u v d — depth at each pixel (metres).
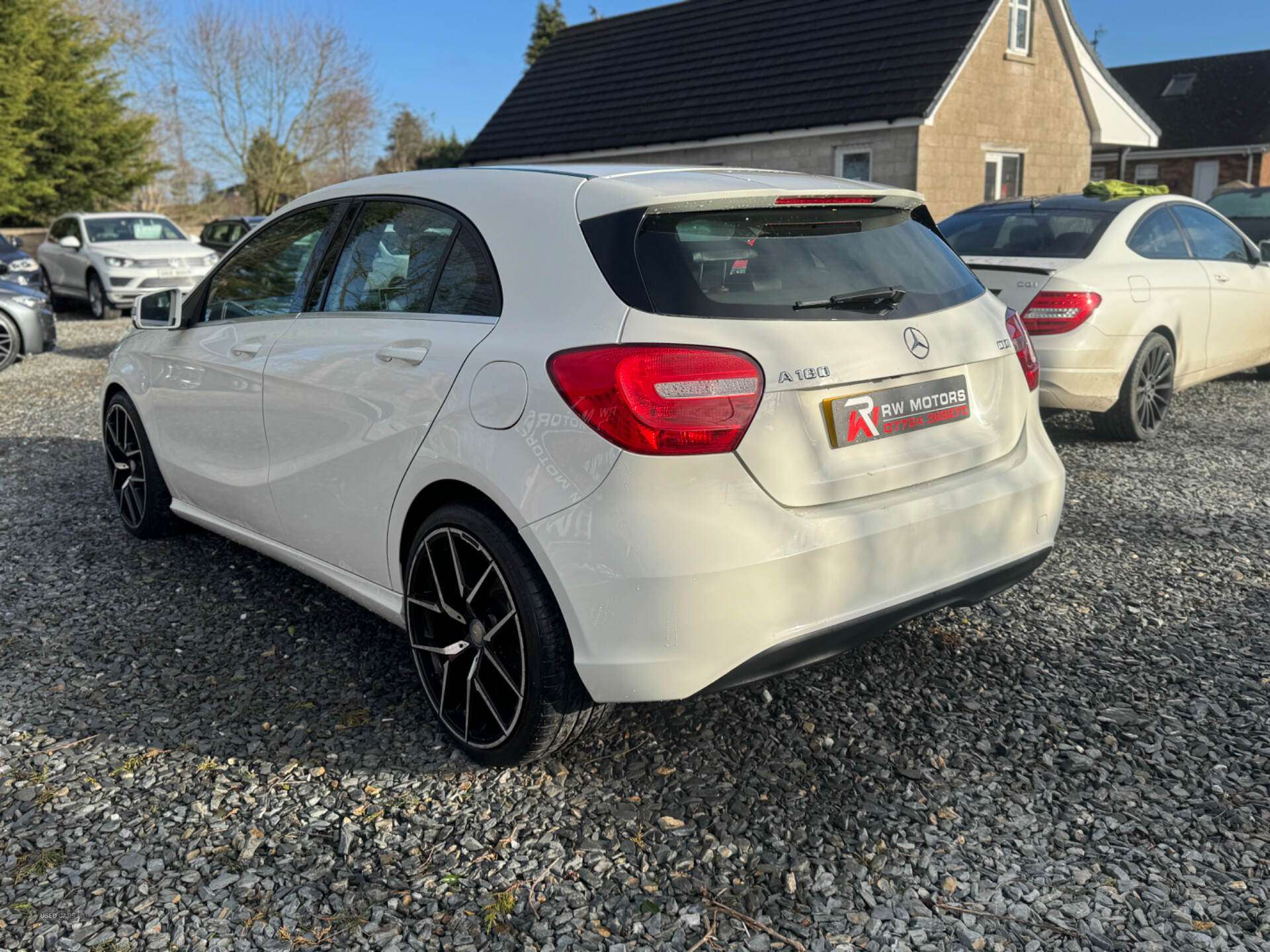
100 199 32.88
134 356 4.46
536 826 2.50
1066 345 5.75
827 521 2.44
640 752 2.82
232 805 2.60
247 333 3.63
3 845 2.44
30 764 2.80
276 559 3.68
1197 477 5.48
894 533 2.54
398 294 3.03
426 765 2.78
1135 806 2.55
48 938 2.12
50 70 30.89
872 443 2.56
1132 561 4.24
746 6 22.55
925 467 2.68
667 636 2.30
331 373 3.11
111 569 4.32
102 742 2.91
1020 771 2.71
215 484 3.88
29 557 4.48
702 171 2.94
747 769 2.73
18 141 29.00
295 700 3.15
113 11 39.00
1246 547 4.39
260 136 40.50
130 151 32.56
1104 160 39.03
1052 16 19.64
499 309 2.65
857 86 18.33
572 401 2.34
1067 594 3.90
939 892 2.25
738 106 19.95
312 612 3.82
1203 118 38.22
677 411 2.26
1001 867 2.33
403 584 2.96
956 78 17.47
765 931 2.14
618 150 21.36
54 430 7.30
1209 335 6.75
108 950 2.10
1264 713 2.98
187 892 2.27
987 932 2.12
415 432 2.75
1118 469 5.69
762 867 2.34
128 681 3.29
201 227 41.16
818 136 18.48
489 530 2.56
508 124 24.48
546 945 2.11
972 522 2.74
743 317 2.40
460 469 2.59
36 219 31.09
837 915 2.19
